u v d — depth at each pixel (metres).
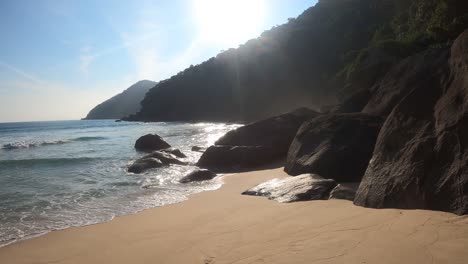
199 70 109.12
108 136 38.47
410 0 45.28
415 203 5.82
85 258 5.33
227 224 6.43
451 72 7.11
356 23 67.56
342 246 4.57
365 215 5.84
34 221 7.57
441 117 6.43
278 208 7.26
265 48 88.50
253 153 15.29
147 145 23.28
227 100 93.00
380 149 7.21
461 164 5.55
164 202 9.08
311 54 74.56
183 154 18.17
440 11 21.36
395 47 22.52
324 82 63.00
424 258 3.91
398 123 7.20
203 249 5.23
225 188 10.69
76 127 75.88
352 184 8.93
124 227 6.86
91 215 7.94
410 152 6.43
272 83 81.19
